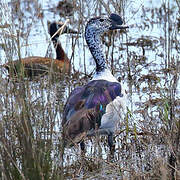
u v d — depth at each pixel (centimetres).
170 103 1037
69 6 2014
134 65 1574
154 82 1481
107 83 1087
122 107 1097
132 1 1591
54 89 1043
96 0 1587
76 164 1042
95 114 1021
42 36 1798
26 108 881
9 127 913
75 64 1639
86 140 1179
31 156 847
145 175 944
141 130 1184
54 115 932
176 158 908
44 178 863
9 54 972
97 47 1155
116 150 1133
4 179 859
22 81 909
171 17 1919
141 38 1794
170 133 994
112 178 984
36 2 1670
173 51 1672
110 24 1179
